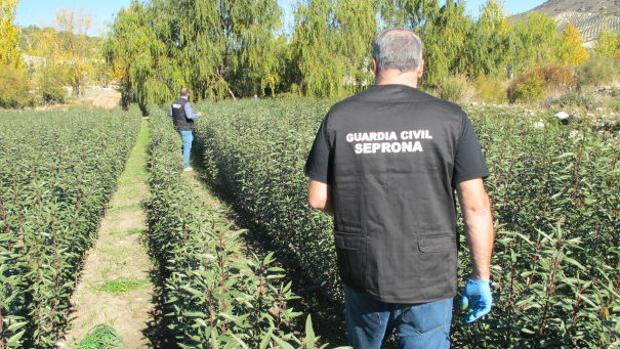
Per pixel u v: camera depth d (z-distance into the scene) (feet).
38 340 12.99
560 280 8.71
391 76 7.68
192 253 12.04
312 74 102.37
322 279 15.64
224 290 8.69
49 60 180.24
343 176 7.47
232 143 30.48
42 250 14.40
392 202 7.25
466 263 11.31
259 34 106.73
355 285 7.61
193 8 106.32
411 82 7.73
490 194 14.82
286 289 9.73
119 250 22.33
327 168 7.67
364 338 7.96
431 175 7.21
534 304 8.76
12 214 16.78
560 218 13.57
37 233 14.15
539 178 15.49
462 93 73.51
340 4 106.42
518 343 9.34
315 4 104.99
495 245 12.15
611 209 11.55
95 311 16.42
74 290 17.85
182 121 40.91
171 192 19.63
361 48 104.73
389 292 7.29
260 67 109.09
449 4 118.73
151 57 107.14
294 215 18.33
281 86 116.37
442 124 7.17
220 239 9.46
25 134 41.88
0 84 151.53
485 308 7.48
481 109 40.40
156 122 54.75
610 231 11.27
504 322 9.68
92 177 23.44
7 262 12.76
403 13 119.03
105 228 25.76
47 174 23.34
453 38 117.19
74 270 17.98
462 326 10.96
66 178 21.06
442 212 7.32
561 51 172.65
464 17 122.83
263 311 9.71
